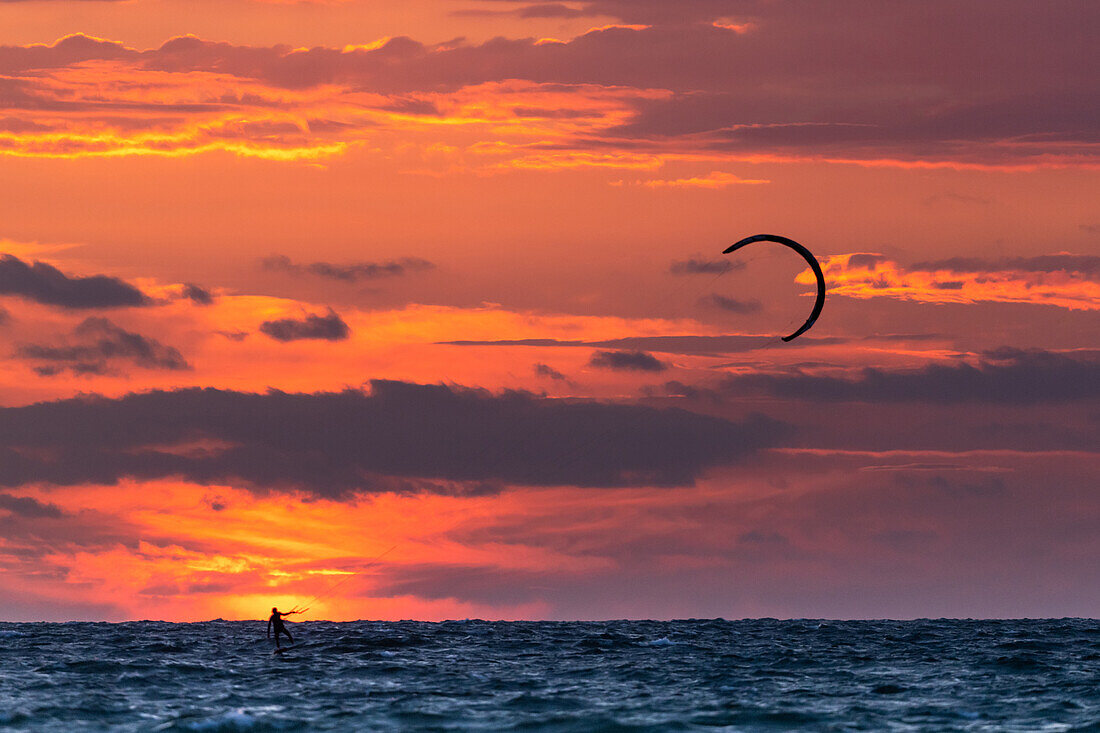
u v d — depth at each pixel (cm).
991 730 17412
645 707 19225
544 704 19475
